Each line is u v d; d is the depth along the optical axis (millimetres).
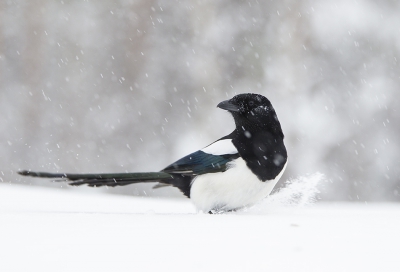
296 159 25422
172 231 5805
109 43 29250
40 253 4750
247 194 9031
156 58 28672
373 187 25906
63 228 5887
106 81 28844
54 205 10305
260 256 4703
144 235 5527
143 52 28875
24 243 5109
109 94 28672
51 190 14688
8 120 28469
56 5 29828
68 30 29625
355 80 27250
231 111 9234
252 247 5035
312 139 25906
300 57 27438
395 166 26297
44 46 29609
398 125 26844
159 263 4461
